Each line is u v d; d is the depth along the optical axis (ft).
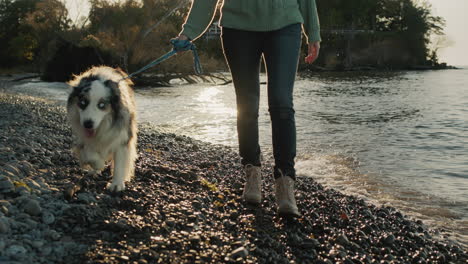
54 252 7.28
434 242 11.74
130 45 98.07
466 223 13.97
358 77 144.05
